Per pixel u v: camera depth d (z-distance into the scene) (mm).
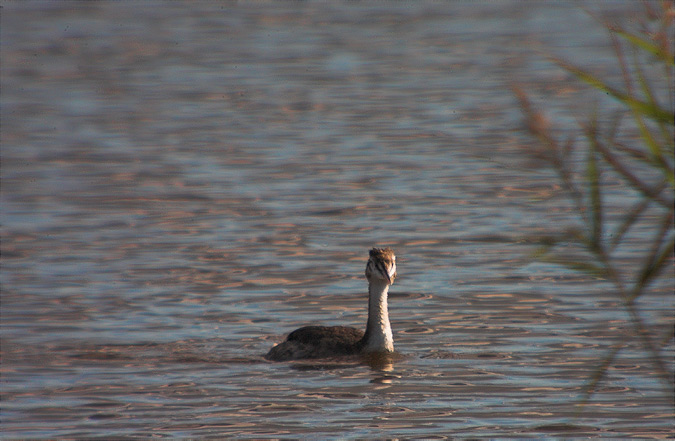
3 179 25625
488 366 12844
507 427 10625
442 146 29391
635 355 13078
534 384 12086
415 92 40094
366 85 42344
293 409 11344
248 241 19719
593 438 10234
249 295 16359
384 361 13164
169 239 19875
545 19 63719
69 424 10883
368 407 11359
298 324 15008
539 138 7043
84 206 22656
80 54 53375
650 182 22469
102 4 76375
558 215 20891
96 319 15102
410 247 19172
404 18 67125
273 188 24516
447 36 58000
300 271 17750
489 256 18328
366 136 31391
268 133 32281
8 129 33562
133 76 46188
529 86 40062
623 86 37438
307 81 43875
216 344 14000
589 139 7172
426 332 14453
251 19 67812
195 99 39812
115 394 11898
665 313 14773
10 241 19750
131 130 33188
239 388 12109
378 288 13562
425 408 11312
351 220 21297
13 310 15508
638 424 10641
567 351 13352
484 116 34188
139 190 24328
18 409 11398
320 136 31656
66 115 36344
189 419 11016
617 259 17469
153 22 66562
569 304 15484
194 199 23391
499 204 22250
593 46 51031
